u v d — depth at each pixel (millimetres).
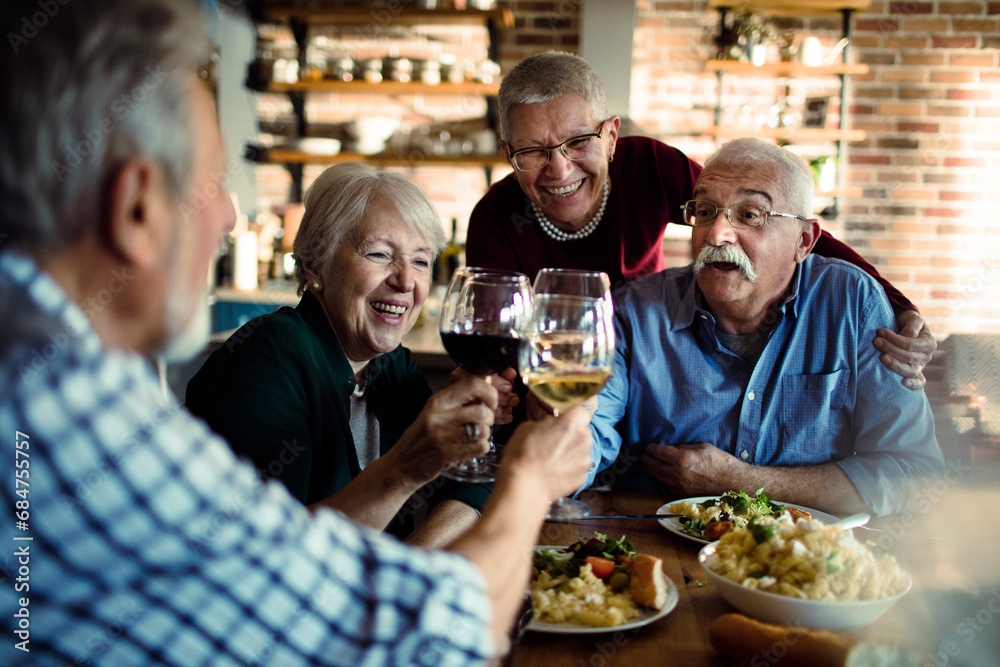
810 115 3900
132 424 514
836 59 3938
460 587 557
